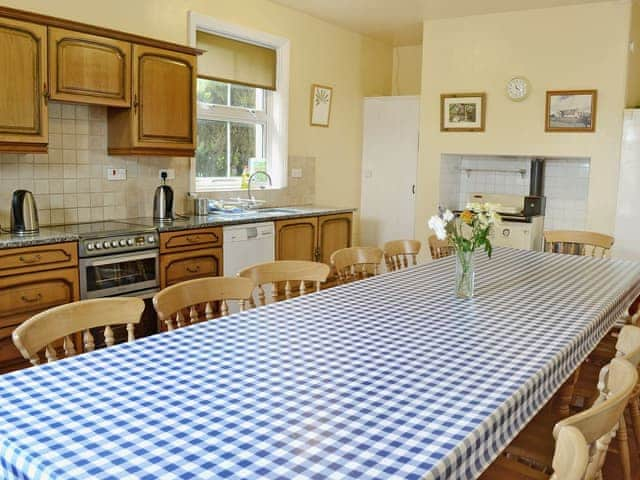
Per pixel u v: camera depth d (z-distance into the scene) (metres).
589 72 5.09
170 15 4.36
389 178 6.54
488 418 1.34
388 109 6.46
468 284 2.50
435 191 5.97
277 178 5.55
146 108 3.90
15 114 3.22
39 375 1.58
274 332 1.98
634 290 2.99
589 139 5.14
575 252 4.38
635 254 5.00
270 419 1.32
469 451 1.24
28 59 3.25
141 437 1.23
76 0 3.78
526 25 5.34
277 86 5.45
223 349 1.80
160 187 4.19
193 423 1.29
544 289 2.72
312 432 1.25
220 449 1.17
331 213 5.27
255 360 1.70
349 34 6.25
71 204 3.91
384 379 1.57
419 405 1.40
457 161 6.30
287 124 5.53
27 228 3.38
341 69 6.19
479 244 2.47
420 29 6.18
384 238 6.64
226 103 5.10
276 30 5.29
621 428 1.86
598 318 2.23
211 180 5.05
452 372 1.63
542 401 1.65
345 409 1.37
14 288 3.09
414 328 2.05
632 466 2.48
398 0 5.10
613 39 4.96
